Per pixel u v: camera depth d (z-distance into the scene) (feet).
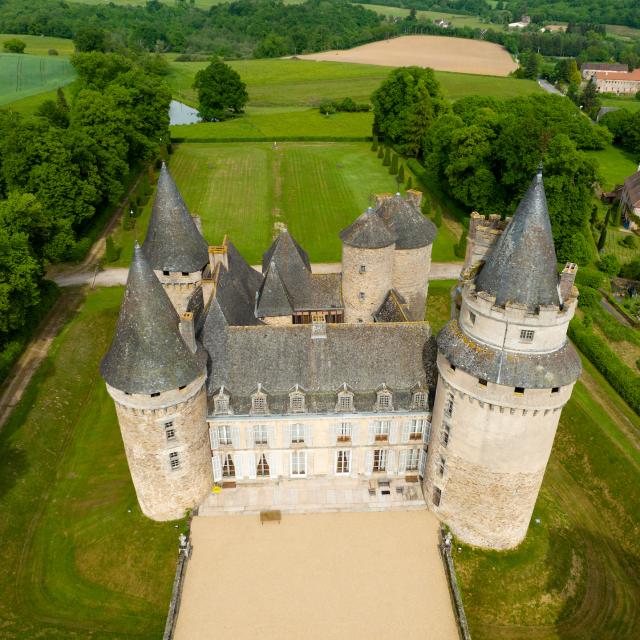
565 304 122.52
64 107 405.59
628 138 544.21
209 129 534.78
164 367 136.87
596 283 286.46
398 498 164.96
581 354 233.55
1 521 157.89
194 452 153.69
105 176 321.52
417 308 217.97
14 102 497.87
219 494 165.58
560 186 291.17
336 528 156.25
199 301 182.19
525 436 132.98
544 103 422.41
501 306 124.16
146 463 149.28
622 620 141.90
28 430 185.47
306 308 206.90
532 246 120.88
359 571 145.48
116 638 135.23
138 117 408.87
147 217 352.49
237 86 568.00
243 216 360.69
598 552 157.69
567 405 200.54
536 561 150.71
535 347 124.67
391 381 161.17
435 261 315.99
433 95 489.67
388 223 204.54
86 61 456.45
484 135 347.97
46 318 247.29
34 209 231.09
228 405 156.66
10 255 204.13
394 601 138.92
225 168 443.32
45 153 271.08
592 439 186.70
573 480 179.01
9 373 209.56
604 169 493.36
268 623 133.90
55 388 206.28
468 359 128.98
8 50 635.25
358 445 165.68
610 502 169.89
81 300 264.11
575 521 165.27
